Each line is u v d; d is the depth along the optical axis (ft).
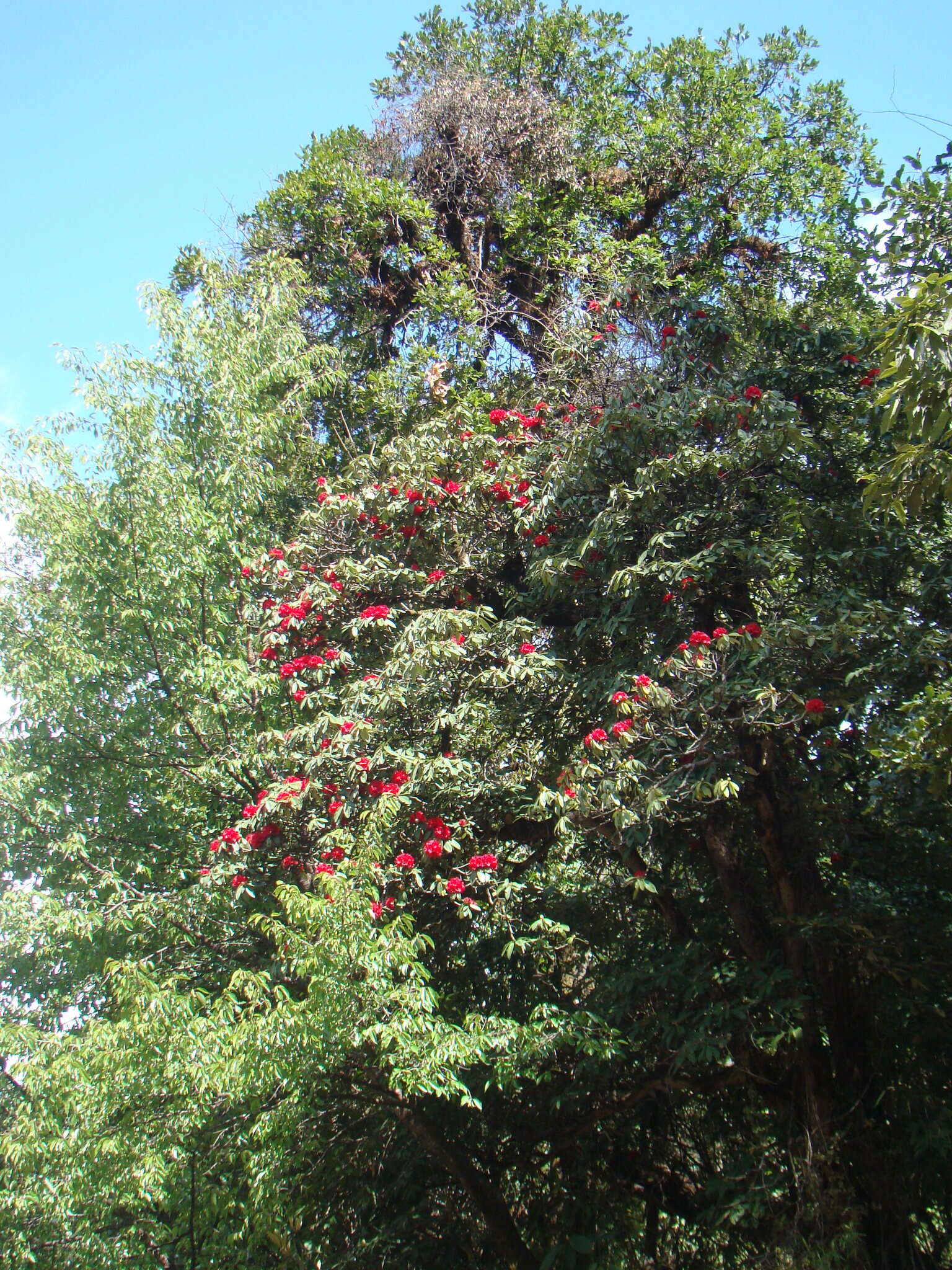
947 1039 21.38
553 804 23.20
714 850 24.20
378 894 20.13
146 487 27.04
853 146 42.57
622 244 37.88
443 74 42.34
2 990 24.71
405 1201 25.12
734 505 24.72
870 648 21.80
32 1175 18.40
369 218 39.40
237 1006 19.19
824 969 22.33
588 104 42.39
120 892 23.82
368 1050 20.70
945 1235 21.70
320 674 25.03
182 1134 18.88
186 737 26.43
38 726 25.48
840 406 27.55
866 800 24.04
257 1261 22.80
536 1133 25.09
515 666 24.06
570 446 26.66
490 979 26.23
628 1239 24.72
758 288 38.63
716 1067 23.29
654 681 23.00
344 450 36.91
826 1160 20.53
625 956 25.90
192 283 39.65
